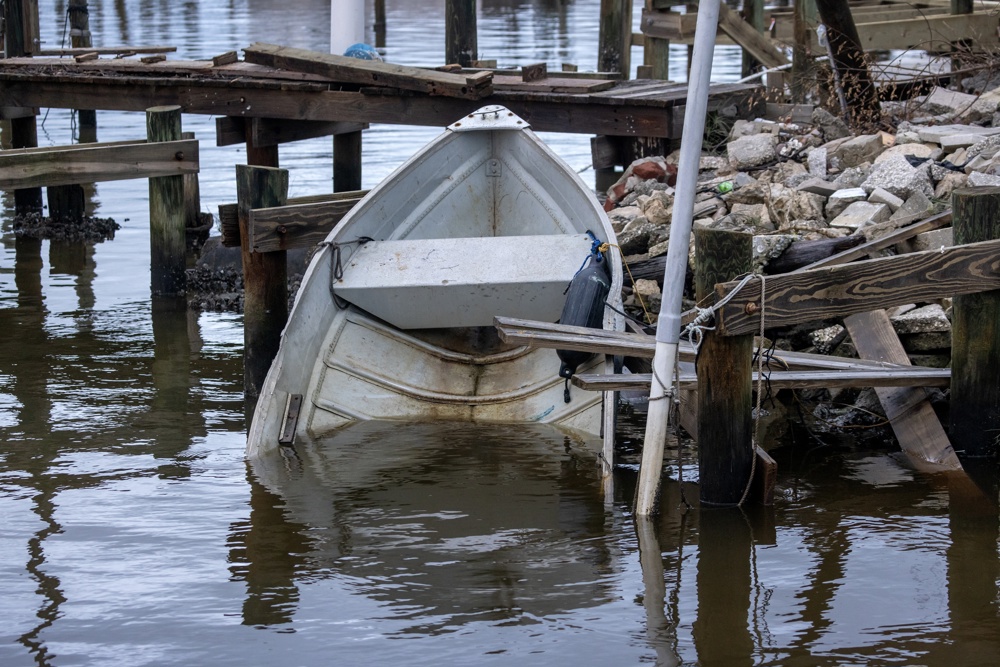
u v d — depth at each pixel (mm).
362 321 8352
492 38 30547
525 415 8039
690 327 6113
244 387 8734
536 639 5062
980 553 5801
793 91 12484
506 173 9875
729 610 5281
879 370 7230
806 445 7461
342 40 14219
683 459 7164
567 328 7105
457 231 9703
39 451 7371
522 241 8469
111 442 7559
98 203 16094
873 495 6570
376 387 8141
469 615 5273
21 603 5406
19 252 13336
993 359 6961
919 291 6367
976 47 13523
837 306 6230
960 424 7117
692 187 6000
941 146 9867
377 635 5113
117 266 12742
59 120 21641
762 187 9688
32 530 6180
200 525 6242
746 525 6180
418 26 36094
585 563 5770
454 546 5973
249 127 12617
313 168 17500
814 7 12766
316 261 8031
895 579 5547
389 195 8922
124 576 5672
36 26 16703
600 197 13531
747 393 6297
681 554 5848
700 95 5910
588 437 7602
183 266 11539
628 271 8789
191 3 44812
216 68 12930
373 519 6309
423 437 7637
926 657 4863
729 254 6199
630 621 5199
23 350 9680
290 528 6199
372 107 12039
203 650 5004
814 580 5559
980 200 6641
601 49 14953
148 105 12883
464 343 8906
